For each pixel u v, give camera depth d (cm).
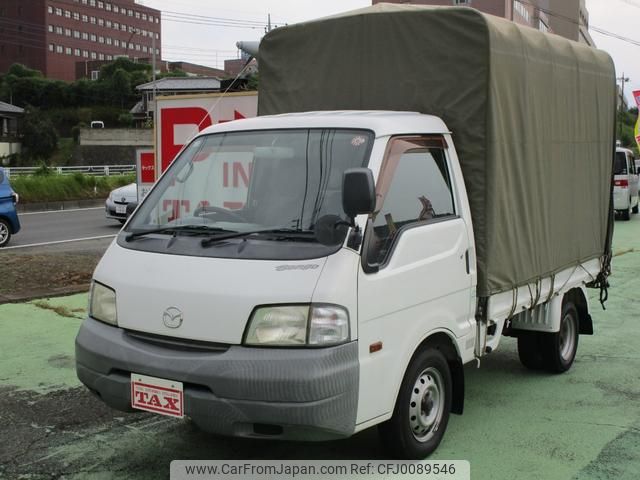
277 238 369
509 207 477
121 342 374
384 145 395
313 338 336
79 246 1423
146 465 416
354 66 502
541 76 523
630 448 443
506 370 621
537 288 531
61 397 528
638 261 1291
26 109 7062
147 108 6981
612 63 673
